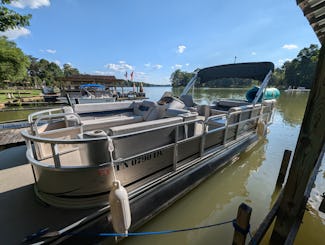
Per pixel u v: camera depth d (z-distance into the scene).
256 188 3.39
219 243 2.24
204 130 2.84
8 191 2.06
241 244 1.68
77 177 1.68
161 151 2.29
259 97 4.52
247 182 3.58
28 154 1.87
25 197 1.94
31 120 2.47
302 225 2.48
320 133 1.39
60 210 1.74
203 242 2.26
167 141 2.33
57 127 3.13
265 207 2.88
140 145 2.02
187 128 2.61
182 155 2.63
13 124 5.77
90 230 1.64
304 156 1.52
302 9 2.05
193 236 2.35
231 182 3.58
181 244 2.24
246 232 1.63
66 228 1.55
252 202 3.00
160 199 2.21
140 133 1.84
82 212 1.72
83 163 1.86
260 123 4.74
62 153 2.62
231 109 3.47
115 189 1.53
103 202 1.80
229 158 3.48
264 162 4.44
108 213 1.80
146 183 2.19
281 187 3.32
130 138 1.90
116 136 1.67
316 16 2.16
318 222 2.53
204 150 3.12
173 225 2.50
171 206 2.55
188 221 2.61
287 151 3.20
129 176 2.00
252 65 4.71
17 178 2.37
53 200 1.78
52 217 1.66
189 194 2.80
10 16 5.80
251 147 4.66
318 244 2.22
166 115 3.14
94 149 1.64
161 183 2.32
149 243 2.26
